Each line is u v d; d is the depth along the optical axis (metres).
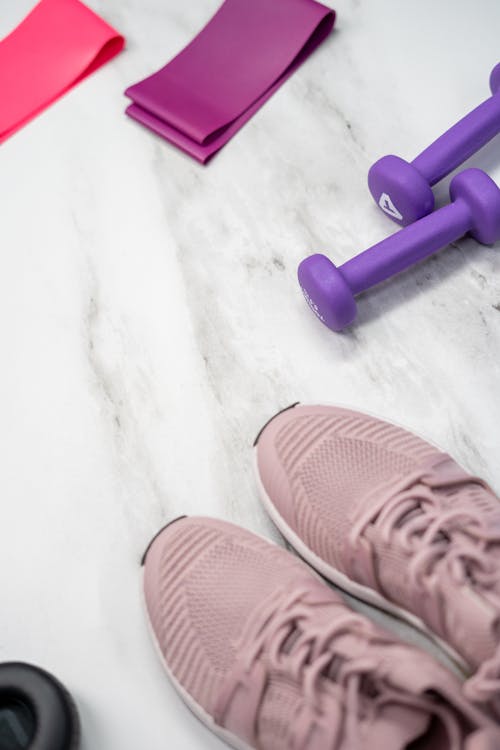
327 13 1.18
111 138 1.19
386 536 0.75
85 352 1.03
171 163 1.16
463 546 0.71
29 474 0.96
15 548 0.91
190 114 1.15
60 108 1.23
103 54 1.26
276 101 1.18
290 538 0.85
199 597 0.78
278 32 1.20
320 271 0.91
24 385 1.01
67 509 0.93
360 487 0.81
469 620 0.67
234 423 0.95
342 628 0.69
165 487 0.93
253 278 1.05
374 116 1.15
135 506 0.92
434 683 0.60
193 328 1.02
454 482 0.79
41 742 0.71
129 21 1.30
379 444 0.85
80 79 1.25
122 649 0.84
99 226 1.12
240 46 1.21
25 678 0.75
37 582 0.89
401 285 1.02
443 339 0.97
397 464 0.82
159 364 1.00
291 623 0.73
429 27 1.21
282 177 1.12
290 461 0.85
